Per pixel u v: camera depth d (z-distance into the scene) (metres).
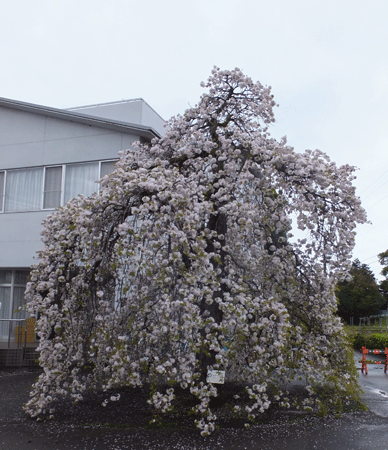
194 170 7.11
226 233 6.29
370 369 12.52
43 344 5.59
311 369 5.85
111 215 5.74
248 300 5.50
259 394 5.52
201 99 7.45
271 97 7.34
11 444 4.91
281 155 6.07
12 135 12.74
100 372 5.82
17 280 12.79
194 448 4.80
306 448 4.84
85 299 5.73
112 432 5.31
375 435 5.29
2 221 12.48
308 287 6.30
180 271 5.03
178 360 5.22
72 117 11.96
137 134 11.59
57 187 12.19
